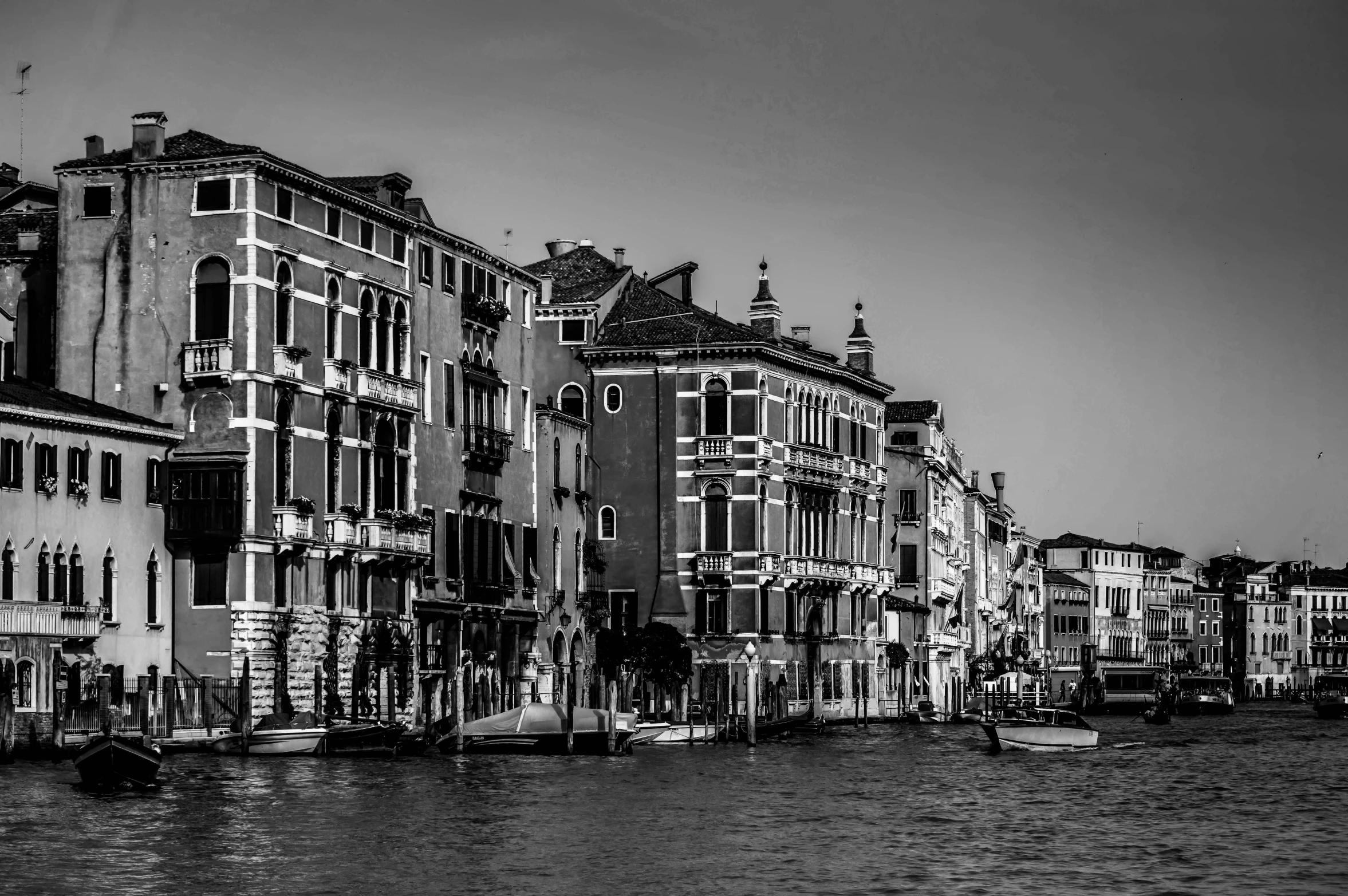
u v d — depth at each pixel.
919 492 103.81
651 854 39.50
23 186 66.94
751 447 82.12
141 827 40.34
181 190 58.66
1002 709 80.12
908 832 43.62
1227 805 50.62
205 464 57.50
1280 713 139.50
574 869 37.62
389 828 41.41
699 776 54.91
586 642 78.69
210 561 57.72
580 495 79.81
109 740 44.72
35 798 43.59
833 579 88.19
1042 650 165.75
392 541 63.44
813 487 86.62
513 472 73.38
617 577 82.75
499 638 71.62
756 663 71.38
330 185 61.38
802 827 44.09
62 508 53.88
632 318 83.75
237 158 57.94
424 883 35.84
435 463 67.50
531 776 52.97
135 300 58.78
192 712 55.59
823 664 88.12
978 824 45.31
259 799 44.84
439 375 68.06
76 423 54.12
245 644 57.28
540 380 83.12
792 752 66.75
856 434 92.44
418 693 65.12
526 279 75.19
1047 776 59.06
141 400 58.50
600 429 82.94
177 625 57.78
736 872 37.66
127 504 56.06
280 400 59.03
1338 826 45.81
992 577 140.00
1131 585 186.62
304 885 35.34
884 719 94.38
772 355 83.12
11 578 52.25
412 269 66.62
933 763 63.25
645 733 68.50
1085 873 38.25
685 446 82.31
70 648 53.47
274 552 58.41
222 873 36.09
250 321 57.97
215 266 58.34
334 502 61.56
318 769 51.66
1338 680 162.50
